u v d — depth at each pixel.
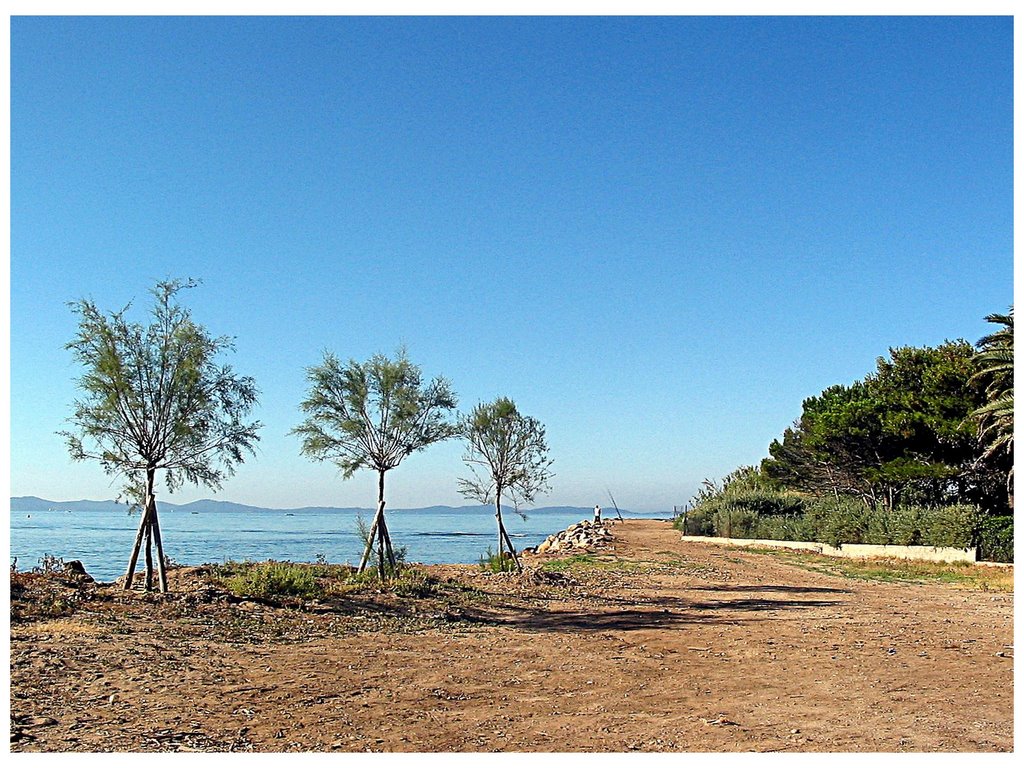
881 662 10.93
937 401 38.81
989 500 38.19
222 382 15.81
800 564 30.23
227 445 15.77
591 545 39.91
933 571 27.41
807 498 47.44
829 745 7.05
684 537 44.88
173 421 15.13
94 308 14.94
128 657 9.94
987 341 31.94
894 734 7.41
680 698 8.85
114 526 82.88
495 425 23.23
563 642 12.50
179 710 7.91
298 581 15.88
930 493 39.25
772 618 15.46
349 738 7.22
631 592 20.02
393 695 8.84
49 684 8.50
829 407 50.94
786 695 8.99
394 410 18.86
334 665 10.36
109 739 6.92
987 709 8.33
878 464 41.09
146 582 14.66
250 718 7.77
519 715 8.10
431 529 95.44
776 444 52.41
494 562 22.84
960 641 12.71
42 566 16.70
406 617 14.60
